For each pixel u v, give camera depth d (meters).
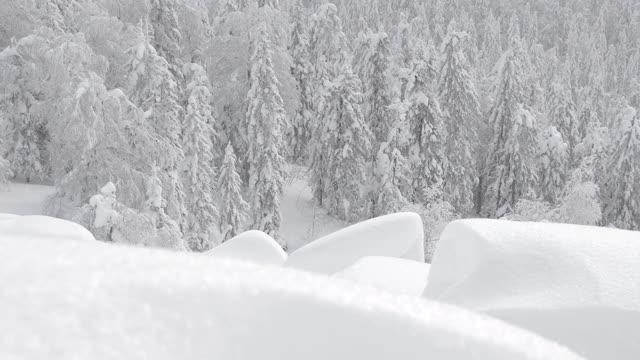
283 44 34.50
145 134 20.30
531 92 45.53
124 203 19.80
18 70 24.59
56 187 21.20
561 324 2.10
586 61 95.38
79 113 18.91
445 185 32.97
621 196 33.25
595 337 2.06
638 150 32.66
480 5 120.12
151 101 22.48
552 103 45.84
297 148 40.38
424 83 31.89
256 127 30.05
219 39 33.03
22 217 5.02
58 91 21.20
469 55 58.59
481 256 2.41
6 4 26.75
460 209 33.78
